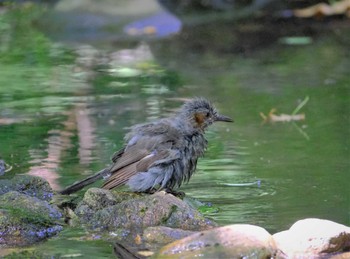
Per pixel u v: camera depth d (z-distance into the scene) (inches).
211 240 363.3
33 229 398.3
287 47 826.2
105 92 676.1
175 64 775.1
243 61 782.5
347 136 556.4
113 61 787.4
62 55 810.2
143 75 734.5
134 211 407.5
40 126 582.6
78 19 912.9
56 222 411.8
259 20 924.0
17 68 757.9
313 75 723.4
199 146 454.0
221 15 945.5
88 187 471.5
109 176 447.5
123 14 917.2
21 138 557.6
